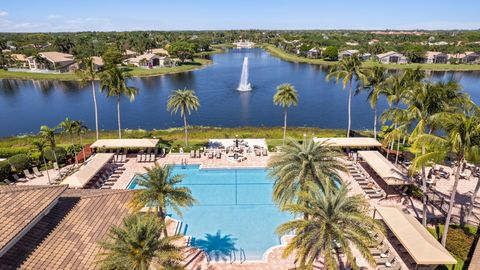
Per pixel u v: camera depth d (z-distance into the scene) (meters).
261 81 117.31
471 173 37.50
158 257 16.39
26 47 196.75
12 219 17.62
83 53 159.88
